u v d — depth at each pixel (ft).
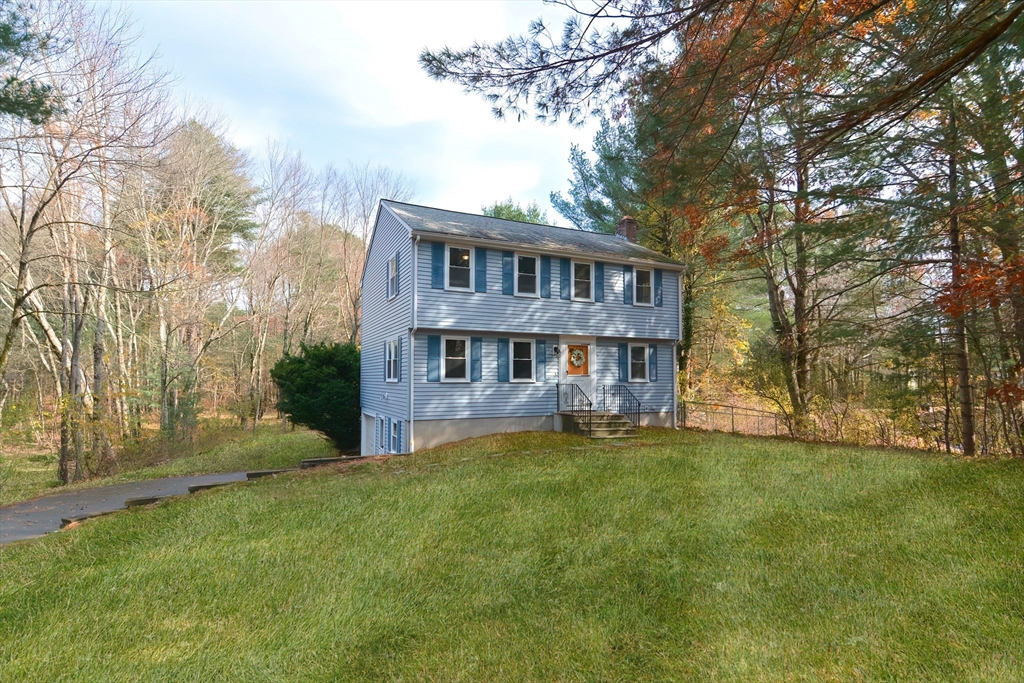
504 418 57.11
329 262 124.06
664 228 78.84
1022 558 18.33
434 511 26.71
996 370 47.06
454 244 54.54
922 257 43.91
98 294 69.56
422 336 53.42
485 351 56.59
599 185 85.81
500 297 56.59
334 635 15.33
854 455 40.83
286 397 76.23
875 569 18.30
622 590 17.61
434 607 16.81
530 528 23.80
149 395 84.64
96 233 69.10
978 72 26.61
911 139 34.22
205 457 71.72
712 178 25.54
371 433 69.00
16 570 21.53
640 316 65.31
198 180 84.12
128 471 64.49
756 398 82.69
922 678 12.25
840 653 13.48
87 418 64.75
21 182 57.62
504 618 16.07
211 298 95.55
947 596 16.03
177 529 25.64
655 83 22.39
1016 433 43.57
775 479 31.99
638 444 48.16
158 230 82.28
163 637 15.44
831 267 49.14
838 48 23.76
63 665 14.07
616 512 25.72
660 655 13.85
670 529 23.16
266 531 24.56
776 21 20.85
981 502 25.05
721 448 44.88
